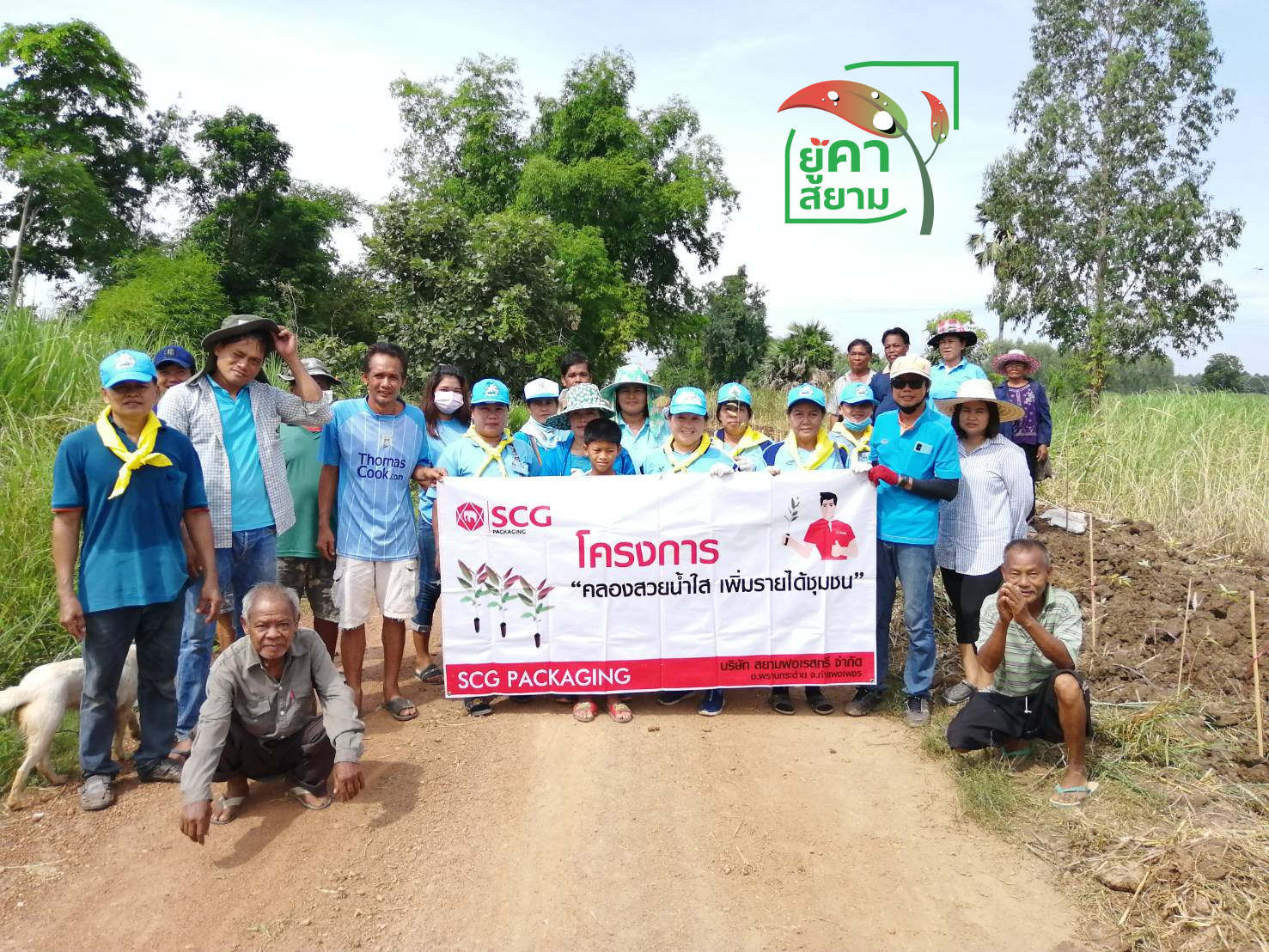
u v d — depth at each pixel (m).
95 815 4.09
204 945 3.21
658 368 47.88
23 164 23.31
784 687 5.39
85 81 25.95
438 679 5.87
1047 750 4.59
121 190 27.84
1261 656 5.27
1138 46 28.84
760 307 47.00
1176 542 7.81
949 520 5.35
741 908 3.44
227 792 4.10
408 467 5.16
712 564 5.24
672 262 30.80
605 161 26.81
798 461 5.59
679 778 4.46
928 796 4.29
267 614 3.77
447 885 3.58
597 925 3.35
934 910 3.42
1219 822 3.81
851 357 8.94
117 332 9.76
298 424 4.93
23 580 5.63
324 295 26.69
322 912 3.40
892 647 6.25
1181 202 28.36
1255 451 10.00
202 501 4.42
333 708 4.01
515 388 15.41
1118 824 3.87
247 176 27.09
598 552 5.21
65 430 7.33
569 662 5.24
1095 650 5.56
